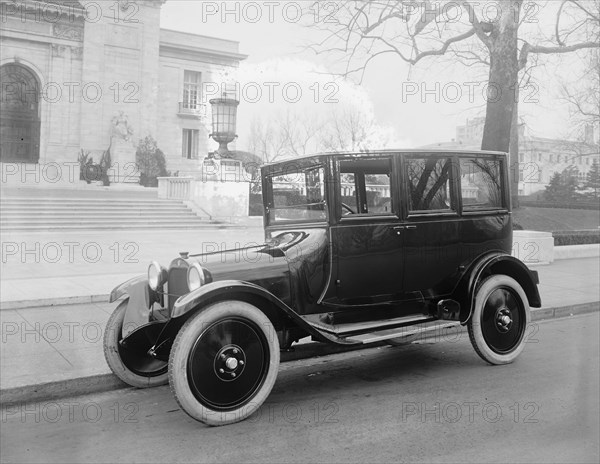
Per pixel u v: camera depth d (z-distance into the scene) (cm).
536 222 1280
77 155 1748
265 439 321
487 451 297
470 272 459
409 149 435
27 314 601
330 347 493
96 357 458
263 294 357
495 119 1102
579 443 304
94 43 1794
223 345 344
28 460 291
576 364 468
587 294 783
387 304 438
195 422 351
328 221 406
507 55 1099
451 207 459
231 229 1115
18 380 397
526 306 486
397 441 315
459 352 529
